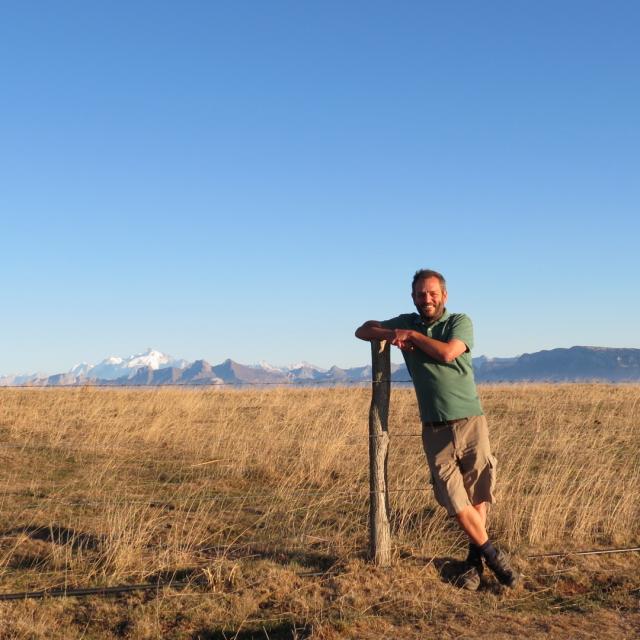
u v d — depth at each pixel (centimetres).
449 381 648
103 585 637
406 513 771
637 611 625
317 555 686
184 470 926
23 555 680
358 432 1109
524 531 742
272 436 1059
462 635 589
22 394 1493
